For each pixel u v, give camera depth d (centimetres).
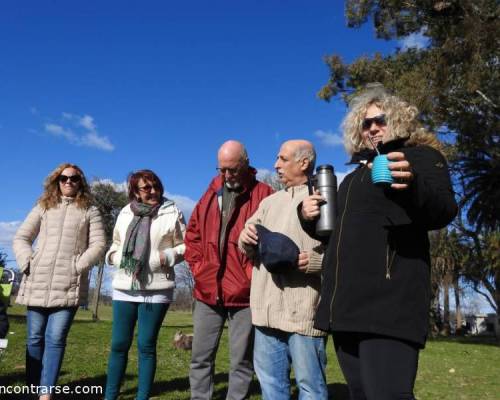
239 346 406
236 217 418
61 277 430
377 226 226
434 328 2891
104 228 467
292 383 592
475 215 2566
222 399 511
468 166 2488
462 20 1881
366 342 217
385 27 2120
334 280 234
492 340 2527
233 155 411
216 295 408
